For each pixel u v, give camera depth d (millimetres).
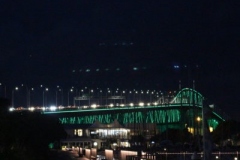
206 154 86500
